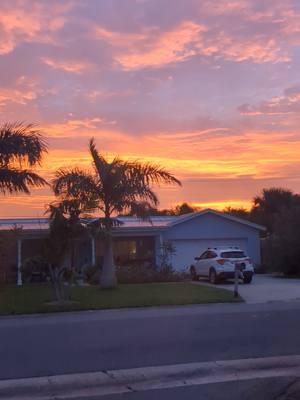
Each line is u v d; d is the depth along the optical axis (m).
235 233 36.38
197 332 13.36
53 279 20.33
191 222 35.41
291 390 8.45
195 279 31.00
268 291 23.56
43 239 20.56
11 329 14.74
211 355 10.80
